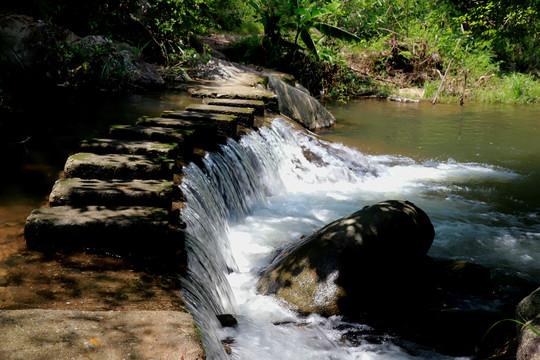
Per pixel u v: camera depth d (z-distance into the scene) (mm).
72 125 7168
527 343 3240
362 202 7820
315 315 4477
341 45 19438
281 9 15438
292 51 16422
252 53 15578
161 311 2908
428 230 5352
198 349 2555
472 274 5340
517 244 6512
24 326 2602
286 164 8836
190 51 12164
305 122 11805
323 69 17500
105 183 4555
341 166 9172
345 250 4754
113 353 2441
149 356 2451
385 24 20688
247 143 7754
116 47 10492
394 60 20156
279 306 4594
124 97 9500
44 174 5391
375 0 19797
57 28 9180
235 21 18688
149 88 10453
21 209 4566
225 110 8500
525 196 8281
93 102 8742
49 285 3316
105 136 6113
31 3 9164
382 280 4770
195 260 4148
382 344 4180
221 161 6605
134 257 3846
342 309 4527
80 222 3791
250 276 5184
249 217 6797
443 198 8109
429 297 4949
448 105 17062
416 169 9500
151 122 6805
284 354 3719
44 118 7391
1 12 8578
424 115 14711
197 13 13242
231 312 4324
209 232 5168
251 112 8461
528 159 10359
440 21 20438
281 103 11586
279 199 7773
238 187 6844
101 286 3375
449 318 4484
